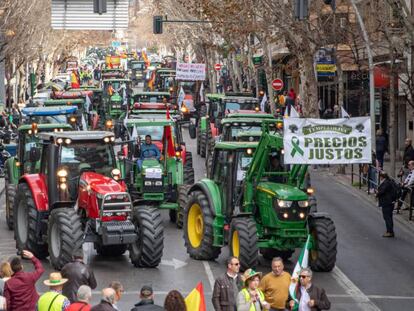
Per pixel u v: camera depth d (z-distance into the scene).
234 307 18.73
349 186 45.81
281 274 19.62
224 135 43.03
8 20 66.94
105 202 26.42
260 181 27.17
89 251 30.06
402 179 40.53
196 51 104.62
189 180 38.84
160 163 34.75
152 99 66.69
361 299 24.61
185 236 29.53
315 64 58.88
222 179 28.19
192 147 61.91
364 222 36.25
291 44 55.75
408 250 31.11
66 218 26.16
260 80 92.50
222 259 29.03
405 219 36.41
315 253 27.17
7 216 34.16
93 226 26.91
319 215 27.22
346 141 24.92
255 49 75.12
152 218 27.39
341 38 54.16
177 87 85.50
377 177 42.03
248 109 56.50
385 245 31.91
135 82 143.88
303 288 18.67
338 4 56.41
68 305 17.41
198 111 66.38
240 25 63.19
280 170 27.33
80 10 31.17
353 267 28.36
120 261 28.64
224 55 79.75
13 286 18.97
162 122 38.94
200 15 74.94
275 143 25.91
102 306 16.33
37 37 89.88
